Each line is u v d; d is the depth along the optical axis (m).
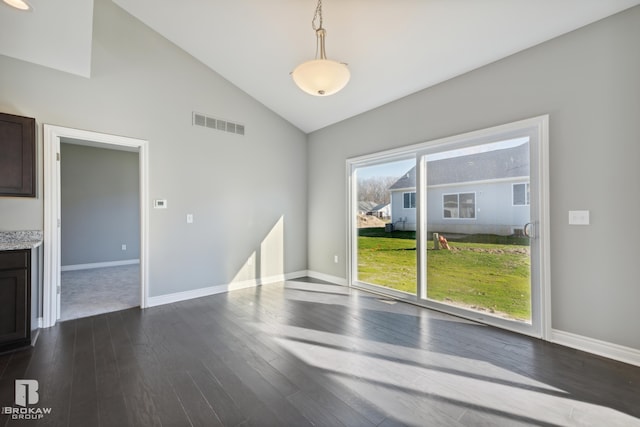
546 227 2.59
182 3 3.12
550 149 2.56
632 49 2.18
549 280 2.58
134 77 3.47
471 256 3.16
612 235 2.28
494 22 2.47
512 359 2.29
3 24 2.23
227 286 4.28
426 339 2.66
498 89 2.89
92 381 1.99
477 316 3.10
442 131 3.35
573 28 2.42
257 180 4.64
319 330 2.86
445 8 2.45
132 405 1.75
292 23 3.02
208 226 4.09
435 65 3.09
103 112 3.26
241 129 4.44
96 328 2.91
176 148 3.80
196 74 3.97
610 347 2.29
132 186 6.78
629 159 2.20
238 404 1.76
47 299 2.93
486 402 1.78
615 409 1.71
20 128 2.71
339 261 4.71
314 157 5.17
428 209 3.57
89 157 6.25
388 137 3.95
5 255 2.37
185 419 1.64
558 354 2.36
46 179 2.92
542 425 1.59
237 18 3.14
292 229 5.11
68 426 1.58
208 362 2.25
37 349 2.45
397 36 2.85
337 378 2.04
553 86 2.55
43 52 2.67
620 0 2.13
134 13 3.41
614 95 2.26
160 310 3.45
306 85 2.39
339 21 2.85
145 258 3.55
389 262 4.04
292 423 1.61
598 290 2.34
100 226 6.37
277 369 2.15
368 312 3.38
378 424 1.60
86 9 2.05
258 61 3.77
